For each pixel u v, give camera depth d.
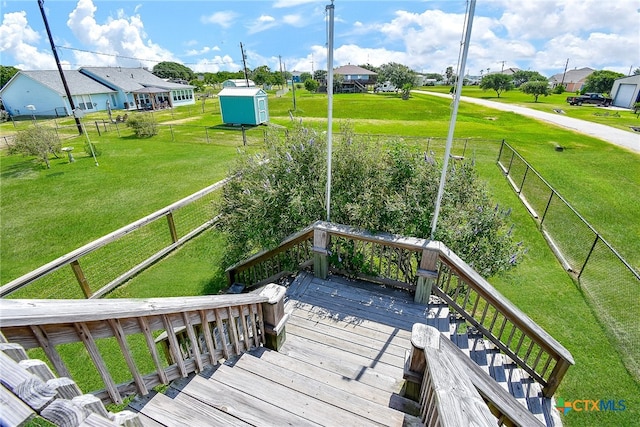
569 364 2.79
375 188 4.08
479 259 4.09
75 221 7.72
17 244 6.73
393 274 4.43
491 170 11.69
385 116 28.14
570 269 5.81
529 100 43.97
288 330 3.24
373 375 2.67
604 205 8.89
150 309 1.65
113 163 12.87
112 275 5.48
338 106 34.75
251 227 4.34
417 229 3.85
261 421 1.91
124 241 6.70
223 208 4.88
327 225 3.76
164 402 1.95
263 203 4.28
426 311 3.48
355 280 4.02
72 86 32.00
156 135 18.75
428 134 18.47
